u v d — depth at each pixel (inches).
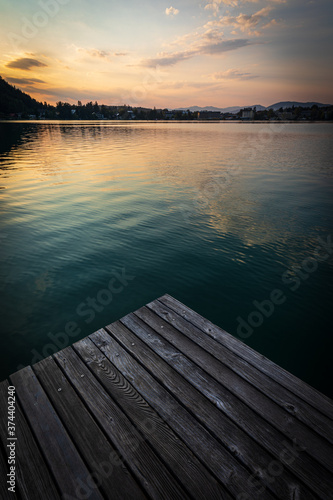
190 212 354.9
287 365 133.9
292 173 625.0
